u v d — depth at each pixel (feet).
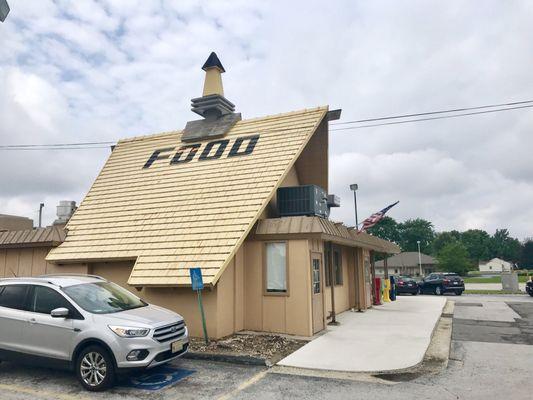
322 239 37.50
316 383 22.63
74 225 45.50
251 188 38.83
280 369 25.32
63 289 24.44
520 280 170.91
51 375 24.67
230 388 21.91
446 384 22.36
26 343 23.77
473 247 400.88
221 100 52.03
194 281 30.32
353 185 81.51
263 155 42.70
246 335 34.68
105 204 46.42
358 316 46.21
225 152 45.83
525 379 23.12
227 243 34.24
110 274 40.73
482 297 83.10
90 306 23.86
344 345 30.83
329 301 44.11
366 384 22.45
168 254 35.78
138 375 24.40
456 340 33.81
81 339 22.33
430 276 99.55
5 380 23.79
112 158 54.19
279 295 35.81
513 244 431.02
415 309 52.95
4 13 24.90
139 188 46.47
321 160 50.26
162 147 52.29
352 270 52.85
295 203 40.68
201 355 28.07
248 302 36.99
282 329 35.27
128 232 40.81
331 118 47.16
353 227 48.60
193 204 40.29
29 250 45.37
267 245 37.32
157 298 35.78
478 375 23.91
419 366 25.71
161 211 41.50
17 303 24.86
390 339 32.81
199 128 51.55
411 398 20.22
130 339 21.75
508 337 35.09
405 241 335.67
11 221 58.39
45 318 23.63
